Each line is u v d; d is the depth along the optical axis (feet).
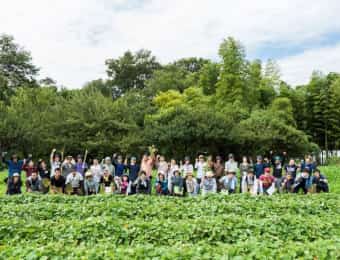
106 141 112.16
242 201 48.83
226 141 122.62
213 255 25.68
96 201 49.73
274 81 189.88
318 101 197.98
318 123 201.26
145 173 62.69
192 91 179.32
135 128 119.75
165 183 63.46
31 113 131.13
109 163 66.39
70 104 122.01
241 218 36.70
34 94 159.63
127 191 61.98
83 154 114.62
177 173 62.28
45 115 124.88
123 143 113.50
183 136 118.01
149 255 26.02
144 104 165.07
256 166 68.33
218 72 201.26
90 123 115.44
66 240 31.55
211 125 121.80
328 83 200.34
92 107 118.62
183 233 32.60
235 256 25.52
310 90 201.36
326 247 26.61
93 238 32.09
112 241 31.68
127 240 32.14
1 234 33.50
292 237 33.09
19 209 42.80
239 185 74.69
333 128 199.11
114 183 63.00
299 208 45.14
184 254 25.43
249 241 29.01
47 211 42.55
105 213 41.65
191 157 120.98
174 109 131.34
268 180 62.34
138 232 32.76
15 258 25.43
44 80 250.57
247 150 127.95
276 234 33.37
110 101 124.16
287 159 132.87
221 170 69.51
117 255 25.75
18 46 236.63
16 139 118.01
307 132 204.23
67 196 52.21
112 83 283.38
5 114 125.49
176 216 41.45
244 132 125.29
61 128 116.06
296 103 198.59
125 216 41.29
